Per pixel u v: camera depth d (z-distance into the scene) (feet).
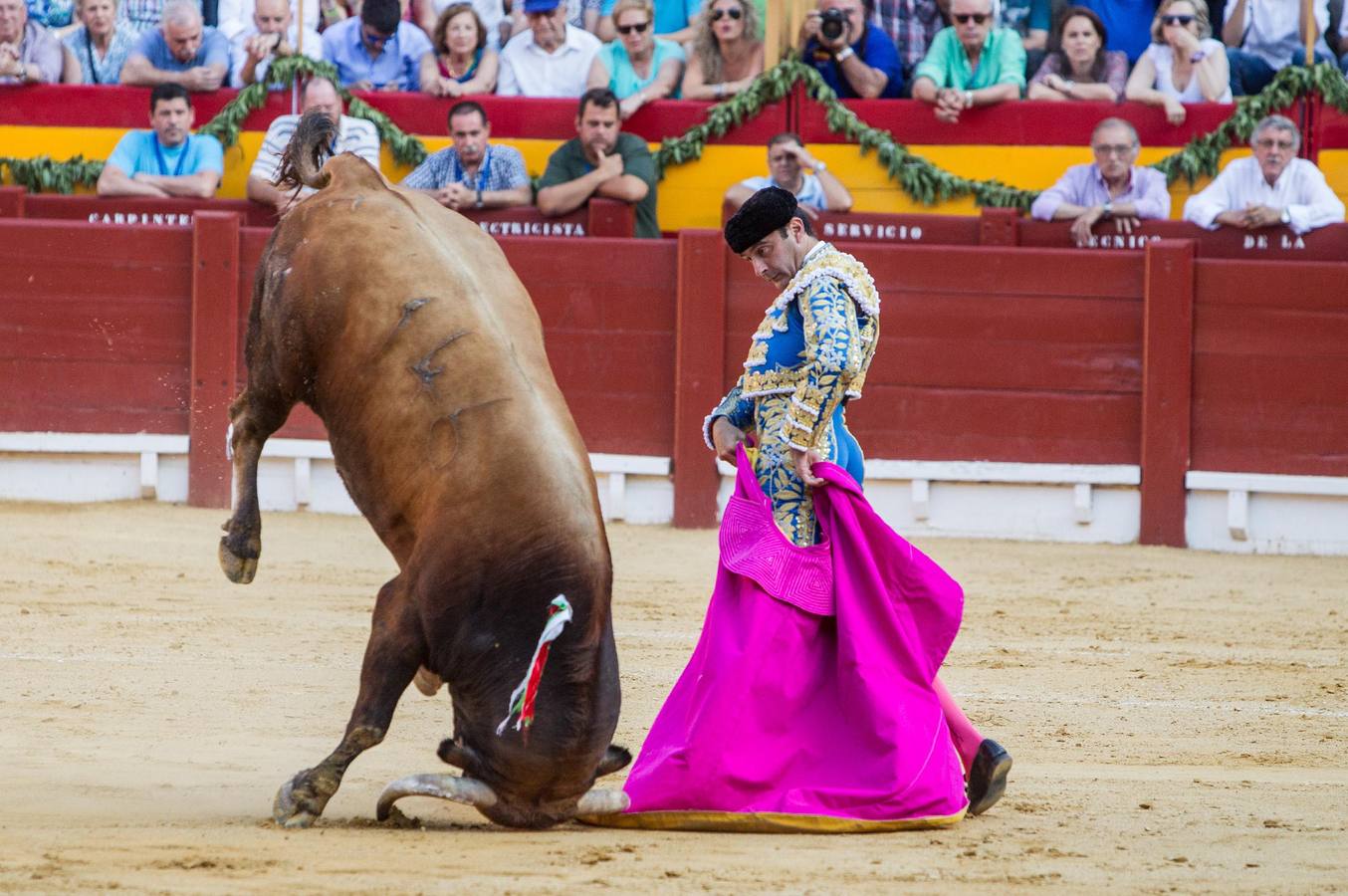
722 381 90.48
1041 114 91.71
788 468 35.63
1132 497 90.22
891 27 94.22
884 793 34.32
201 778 39.19
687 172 93.56
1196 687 55.72
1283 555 88.63
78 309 90.84
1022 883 29.86
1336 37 93.45
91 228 90.74
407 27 95.55
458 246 35.12
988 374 90.22
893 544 35.47
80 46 95.91
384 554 80.12
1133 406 89.92
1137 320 89.61
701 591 72.64
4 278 90.68
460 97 92.99
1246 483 88.89
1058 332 89.92
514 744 31.73
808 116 92.48
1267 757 45.11
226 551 36.27
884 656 35.24
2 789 36.76
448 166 91.97
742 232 35.78
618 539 86.48
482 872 29.45
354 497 34.68
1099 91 91.81
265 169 92.63
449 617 31.94
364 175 35.86
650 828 34.14
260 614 64.80
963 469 90.22
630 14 92.99
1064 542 90.48
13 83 93.76
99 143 94.43
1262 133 89.56
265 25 92.99
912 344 90.38
